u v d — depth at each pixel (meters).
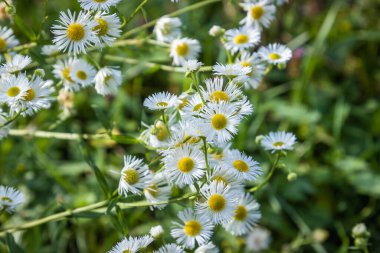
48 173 0.59
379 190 0.61
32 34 0.49
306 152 0.65
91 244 0.59
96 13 0.46
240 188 0.44
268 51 0.49
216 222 0.42
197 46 0.52
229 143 0.46
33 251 0.56
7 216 0.56
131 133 0.61
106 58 0.54
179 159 0.42
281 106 0.65
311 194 0.63
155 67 0.53
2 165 0.59
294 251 0.59
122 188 0.44
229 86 0.43
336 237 0.61
